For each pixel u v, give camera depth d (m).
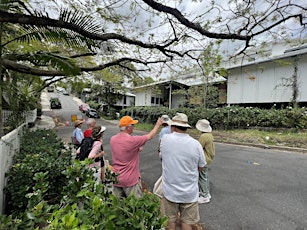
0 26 2.71
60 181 2.29
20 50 3.64
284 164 5.32
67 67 2.48
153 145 8.35
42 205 1.17
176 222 2.15
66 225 0.86
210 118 11.81
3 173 2.37
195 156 1.97
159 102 22.23
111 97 23.98
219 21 2.96
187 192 1.95
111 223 0.88
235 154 6.58
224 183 3.88
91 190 1.35
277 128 9.80
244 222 2.52
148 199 1.16
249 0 2.76
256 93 12.30
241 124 11.04
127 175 2.32
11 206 2.32
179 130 2.06
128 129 2.46
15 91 5.39
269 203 3.04
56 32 2.25
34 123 13.73
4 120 5.44
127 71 6.06
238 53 3.71
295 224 2.47
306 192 3.45
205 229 2.37
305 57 10.16
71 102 39.16
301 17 2.80
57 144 4.31
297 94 10.20
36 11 1.93
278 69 11.19
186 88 17.83
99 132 2.73
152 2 2.32
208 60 3.78
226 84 15.29
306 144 7.58
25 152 3.66
